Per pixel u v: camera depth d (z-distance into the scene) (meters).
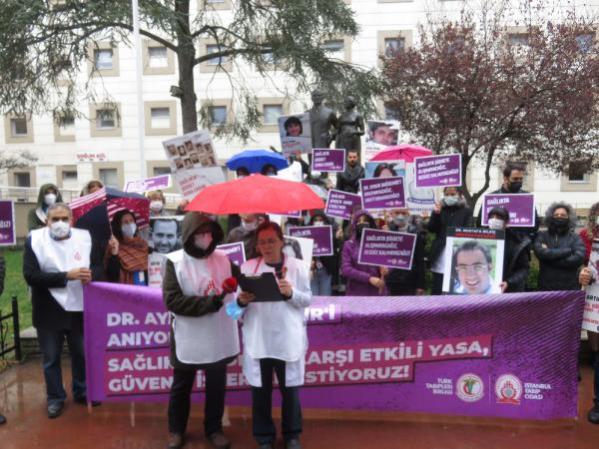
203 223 3.71
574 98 11.12
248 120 17.33
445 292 4.88
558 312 4.25
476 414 4.34
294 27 13.80
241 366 4.51
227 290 3.50
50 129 30.31
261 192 3.34
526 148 12.56
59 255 4.45
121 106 28.50
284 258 3.88
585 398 4.89
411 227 6.40
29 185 30.72
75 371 4.79
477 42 12.38
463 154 12.13
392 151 7.53
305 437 4.13
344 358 4.39
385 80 14.08
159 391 4.56
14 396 5.05
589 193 24.97
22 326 7.61
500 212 5.01
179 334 3.82
